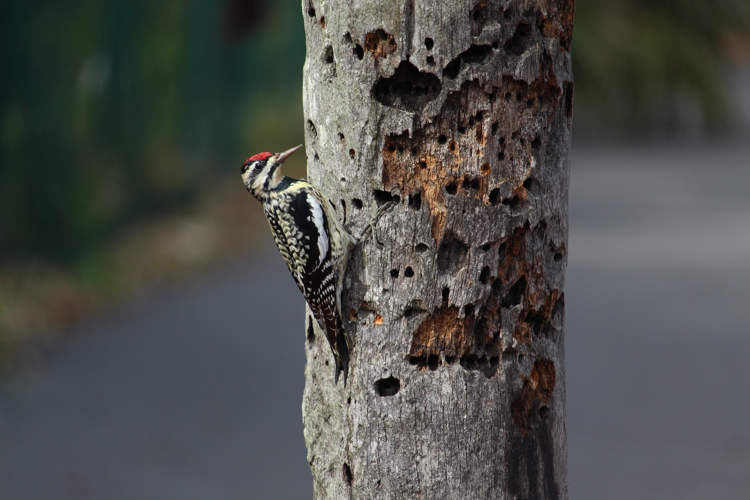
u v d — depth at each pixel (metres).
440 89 5.36
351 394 5.56
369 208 5.52
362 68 5.44
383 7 5.34
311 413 5.95
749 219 23.08
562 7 5.48
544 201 5.52
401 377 5.46
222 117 24.89
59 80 16.47
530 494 5.56
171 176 21.38
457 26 5.29
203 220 21.02
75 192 16.80
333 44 5.52
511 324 5.52
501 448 5.48
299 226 5.69
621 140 38.38
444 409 5.41
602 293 17.09
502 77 5.36
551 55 5.45
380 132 5.45
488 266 5.43
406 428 5.43
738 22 37.53
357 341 5.54
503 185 5.43
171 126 21.39
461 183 5.41
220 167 24.64
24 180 15.74
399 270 5.48
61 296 15.21
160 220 20.45
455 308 5.43
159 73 20.66
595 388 12.68
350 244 5.54
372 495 5.48
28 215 15.84
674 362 13.56
